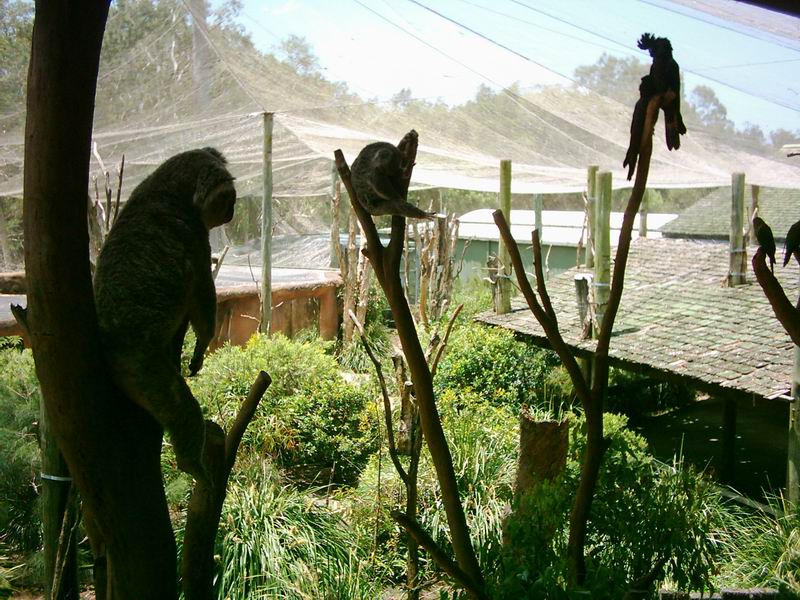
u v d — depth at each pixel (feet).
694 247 57.16
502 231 10.25
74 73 5.66
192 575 7.39
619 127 26.78
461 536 9.38
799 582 22.15
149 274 5.96
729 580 23.04
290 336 53.42
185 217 6.27
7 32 24.70
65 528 9.47
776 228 64.64
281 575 21.47
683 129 8.90
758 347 36.32
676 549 11.43
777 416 54.39
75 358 5.77
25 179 5.70
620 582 9.87
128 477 6.19
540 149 34.47
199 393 33.37
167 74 29.32
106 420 6.00
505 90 25.61
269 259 44.80
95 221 25.62
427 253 58.08
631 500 11.43
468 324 50.29
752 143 23.91
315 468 34.12
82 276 5.78
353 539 24.45
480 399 36.83
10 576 22.97
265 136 39.01
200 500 7.41
